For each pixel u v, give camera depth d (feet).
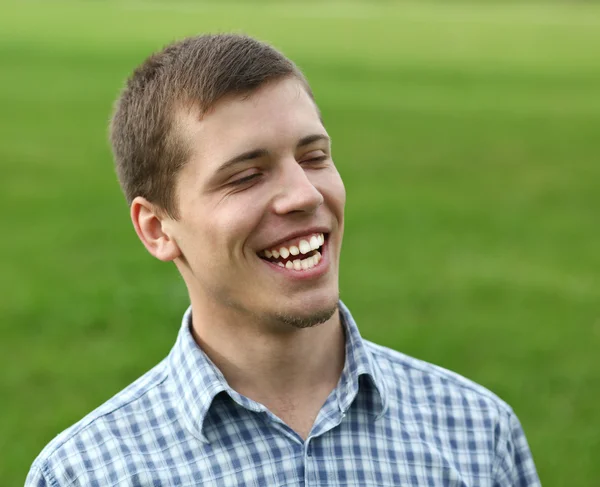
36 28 110.83
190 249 7.90
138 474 7.63
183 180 7.77
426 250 35.45
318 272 7.57
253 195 7.46
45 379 23.09
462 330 26.48
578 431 20.17
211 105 7.55
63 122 62.80
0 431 20.08
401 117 66.23
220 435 7.77
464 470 8.23
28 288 30.37
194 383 7.89
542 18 140.87
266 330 7.84
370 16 139.64
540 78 84.43
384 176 49.06
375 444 8.04
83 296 29.48
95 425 7.90
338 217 7.87
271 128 7.46
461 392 8.67
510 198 44.47
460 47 104.63
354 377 8.08
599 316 27.71
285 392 8.05
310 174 7.72
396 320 27.53
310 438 7.79
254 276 7.55
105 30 111.55
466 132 61.36
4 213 40.68
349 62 91.56
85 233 37.50
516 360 24.25
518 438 8.77
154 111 7.99
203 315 8.14
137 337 25.94
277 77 7.66
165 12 135.64
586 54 99.76
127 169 8.46
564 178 48.65
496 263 33.88
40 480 7.73
